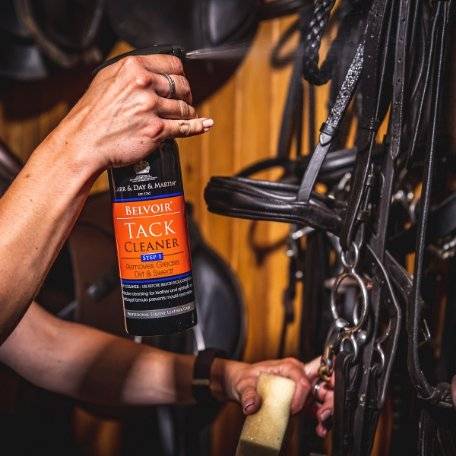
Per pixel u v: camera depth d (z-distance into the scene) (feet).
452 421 2.55
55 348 3.57
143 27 4.72
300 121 3.71
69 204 2.40
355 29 2.58
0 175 4.40
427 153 2.35
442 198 3.83
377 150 2.55
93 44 5.15
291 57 4.83
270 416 2.76
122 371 3.57
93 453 5.47
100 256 4.52
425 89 2.36
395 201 3.20
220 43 4.69
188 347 4.50
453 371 3.37
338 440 2.49
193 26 4.71
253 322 5.19
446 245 3.49
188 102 2.46
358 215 2.41
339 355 2.47
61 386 3.59
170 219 2.46
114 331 4.43
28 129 5.79
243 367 3.34
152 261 2.46
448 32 2.35
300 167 3.63
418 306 2.38
